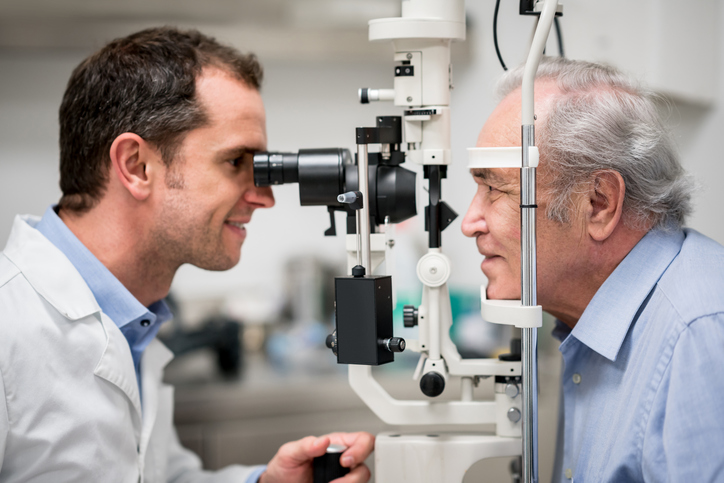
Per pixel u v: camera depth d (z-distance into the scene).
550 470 1.99
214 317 2.33
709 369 0.81
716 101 1.73
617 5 1.83
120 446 1.09
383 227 1.10
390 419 1.10
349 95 2.45
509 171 0.98
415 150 1.05
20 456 0.99
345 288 0.91
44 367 1.01
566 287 1.03
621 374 0.96
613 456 0.90
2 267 1.08
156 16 1.84
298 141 2.45
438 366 1.06
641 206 0.97
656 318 0.92
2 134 2.22
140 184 1.15
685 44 1.75
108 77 1.15
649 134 0.97
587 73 1.02
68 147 1.19
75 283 1.09
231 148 1.18
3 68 2.19
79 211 1.20
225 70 1.20
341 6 1.89
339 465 1.19
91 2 1.78
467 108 2.33
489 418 1.08
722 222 1.74
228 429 2.09
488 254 1.04
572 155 0.95
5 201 2.25
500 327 2.21
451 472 1.06
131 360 1.15
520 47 2.26
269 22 1.89
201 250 1.21
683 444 0.79
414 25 0.99
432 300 1.06
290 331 2.35
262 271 2.48
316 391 2.11
